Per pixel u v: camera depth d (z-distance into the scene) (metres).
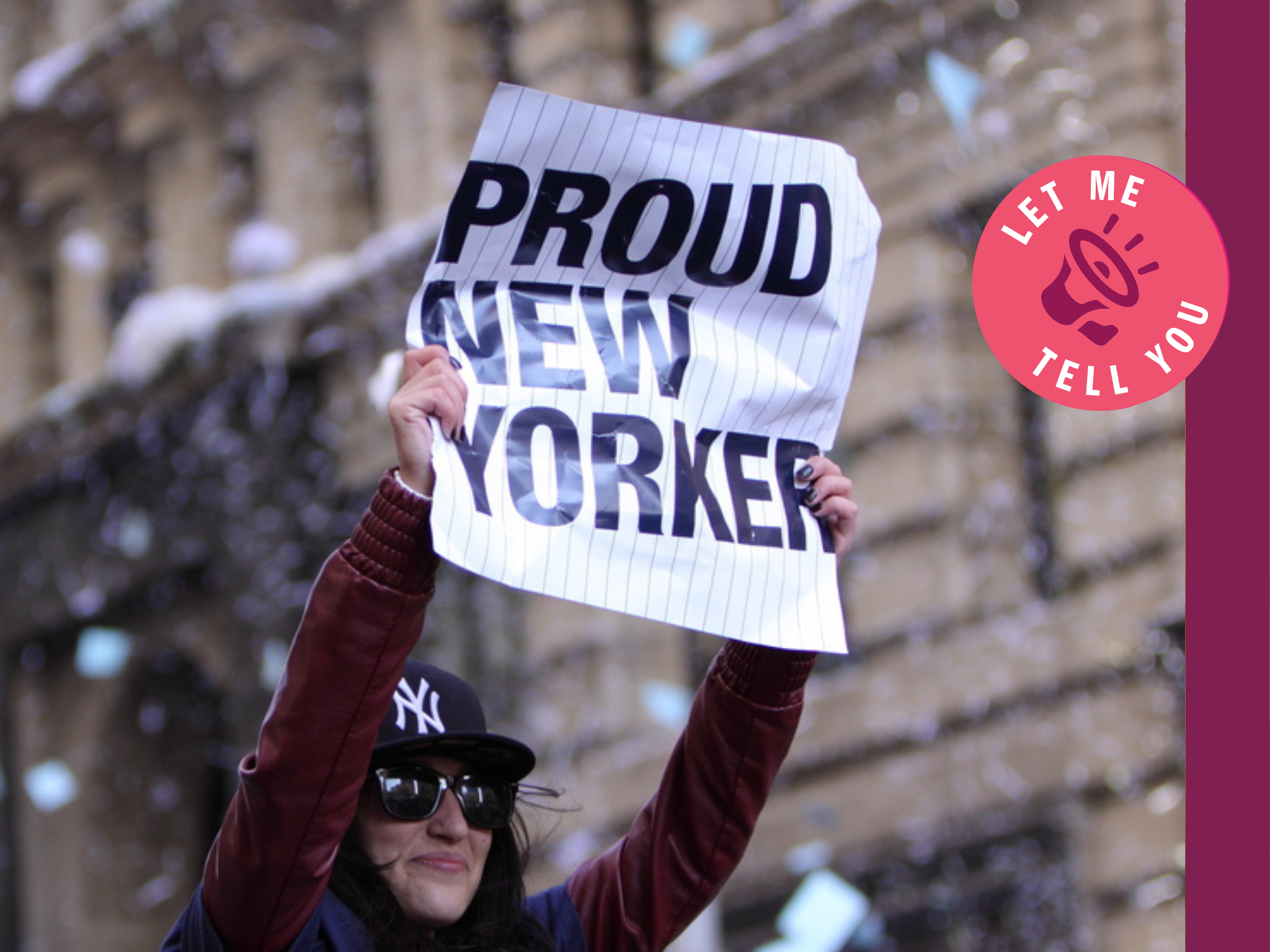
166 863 14.43
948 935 8.67
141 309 13.03
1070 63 8.65
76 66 14.12
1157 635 8.16
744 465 2.63
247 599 12.33
